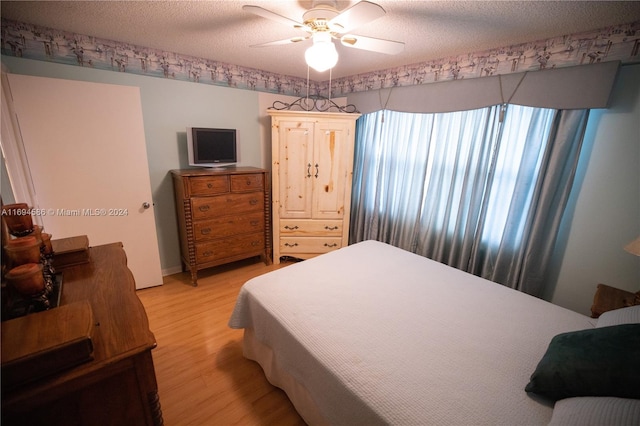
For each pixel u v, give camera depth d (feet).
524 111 6.94
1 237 3.27
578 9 4.83
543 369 3.17
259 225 10.41
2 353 2.38
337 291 5.45
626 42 5.38
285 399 5.28
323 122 9.95
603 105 5.56
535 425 2.91
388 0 4.78
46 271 3.66
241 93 10.36
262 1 5.08
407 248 10.00
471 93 7.52
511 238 7.27
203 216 9.06
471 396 3.23
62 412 2.65
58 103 6.92
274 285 5.64
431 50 7.46
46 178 7.06
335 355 3.87
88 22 6.29
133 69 8.14
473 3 4.81
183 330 7.19
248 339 5.94
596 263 6.27
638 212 5.65
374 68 9.73
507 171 7.34
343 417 3.51
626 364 2.72
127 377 2.91
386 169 10.37
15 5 5.45
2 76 6.18
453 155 8.50
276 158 10.10
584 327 4.47
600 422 2.40
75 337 2.60
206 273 10.34
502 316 4.77
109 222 8.15
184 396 5.29
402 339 4.17
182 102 9.20
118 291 3.85
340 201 10.73
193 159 9.22
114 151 7.86
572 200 6.43
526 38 6.36
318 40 5.07
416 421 2.97
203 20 6.04
